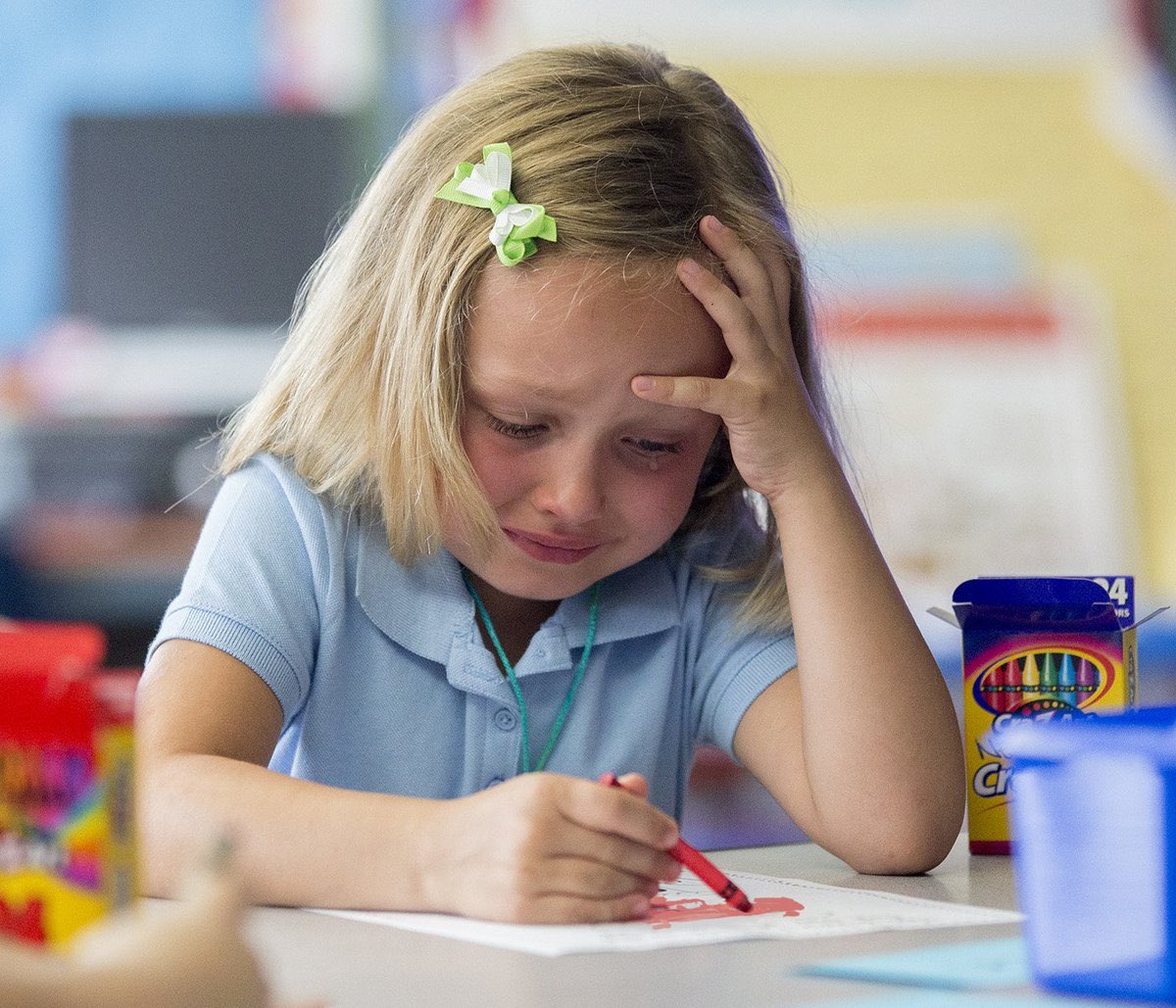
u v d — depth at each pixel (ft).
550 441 3.74
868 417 14.71
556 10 14.97
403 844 3.01
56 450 13.89
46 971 1.61
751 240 4.00
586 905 2.86
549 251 3.63
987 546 14.71
